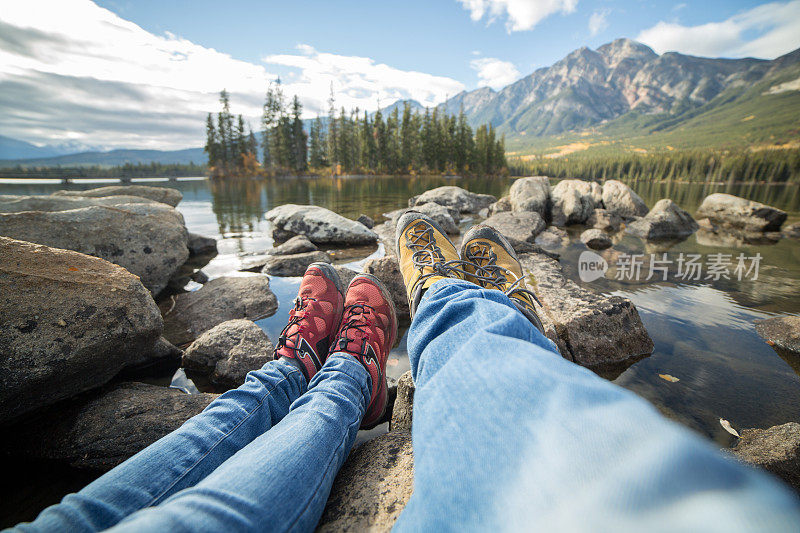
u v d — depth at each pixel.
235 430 1.12
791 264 4.25
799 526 0.18
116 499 0.82
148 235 3.30
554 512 0.37
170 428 1.58
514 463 0.48
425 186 21.58
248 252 4.59
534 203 7.70
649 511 0.28
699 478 0.27
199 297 2.98
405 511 0.58
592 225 7.65
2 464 1.46
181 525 0.65
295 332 1.76
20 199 3.71
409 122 57.59
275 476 0.84
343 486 1.15
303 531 0.83
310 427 1.03
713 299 3.10
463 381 0.68
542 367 0.61
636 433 0.37
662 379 2.00
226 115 49.16
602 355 2.19
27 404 1.56
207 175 47.53
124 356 1.87
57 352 1.58
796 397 1.83
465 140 59.91
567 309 2.50
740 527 0.20
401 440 1.37
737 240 5.99
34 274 1.69
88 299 1.75
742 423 1.66
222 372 2.00
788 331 2.38
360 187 20.25
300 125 50.94
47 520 0.72
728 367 2.10
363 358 1.58
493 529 0.43
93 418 1.61
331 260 4.17
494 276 1.79
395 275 2.89
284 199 11.82
